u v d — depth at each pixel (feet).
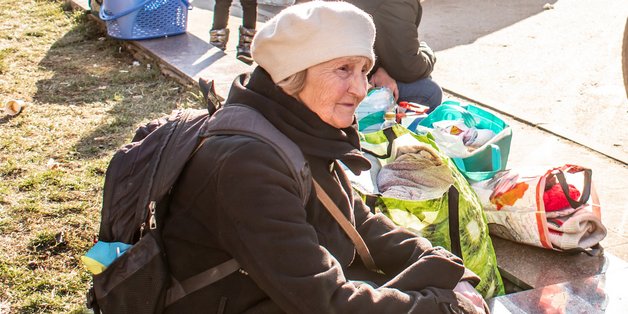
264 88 6.96
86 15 24.50
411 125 11.95
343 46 6.70
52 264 10.90
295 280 6.36
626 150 15.76
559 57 22.27
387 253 7.95
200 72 18.74
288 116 6.87
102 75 19.62
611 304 9.48
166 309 6.88
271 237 6.34
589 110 18.01
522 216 10.43
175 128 7.16
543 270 10.34
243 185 6.36
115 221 7.02
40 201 12.57
